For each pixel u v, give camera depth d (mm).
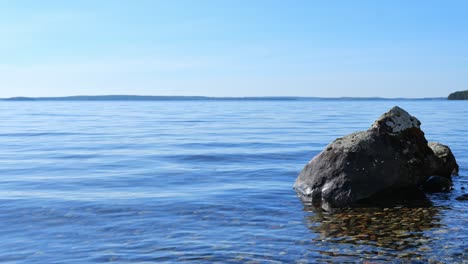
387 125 12172
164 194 12148
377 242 7957
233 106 125312
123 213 10070
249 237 8289
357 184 11414
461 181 13875
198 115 66938
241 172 15984
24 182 13969
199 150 22500
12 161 18844
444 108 92938
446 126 37906
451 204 10922
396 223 9227
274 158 19641
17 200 11312
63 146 25062
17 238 8281
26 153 21797
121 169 16672
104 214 9977
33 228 8906
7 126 42781
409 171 11938
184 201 11258
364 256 7242
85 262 7074
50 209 10398
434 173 13070
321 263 6957
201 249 7621
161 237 8297
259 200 11453
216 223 9273
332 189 11461
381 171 11547
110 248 7703
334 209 10555
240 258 7191
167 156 20312
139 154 21141
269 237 8297
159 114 71438
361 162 11641
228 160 19047
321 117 57188
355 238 8211
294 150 22281
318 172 12008
